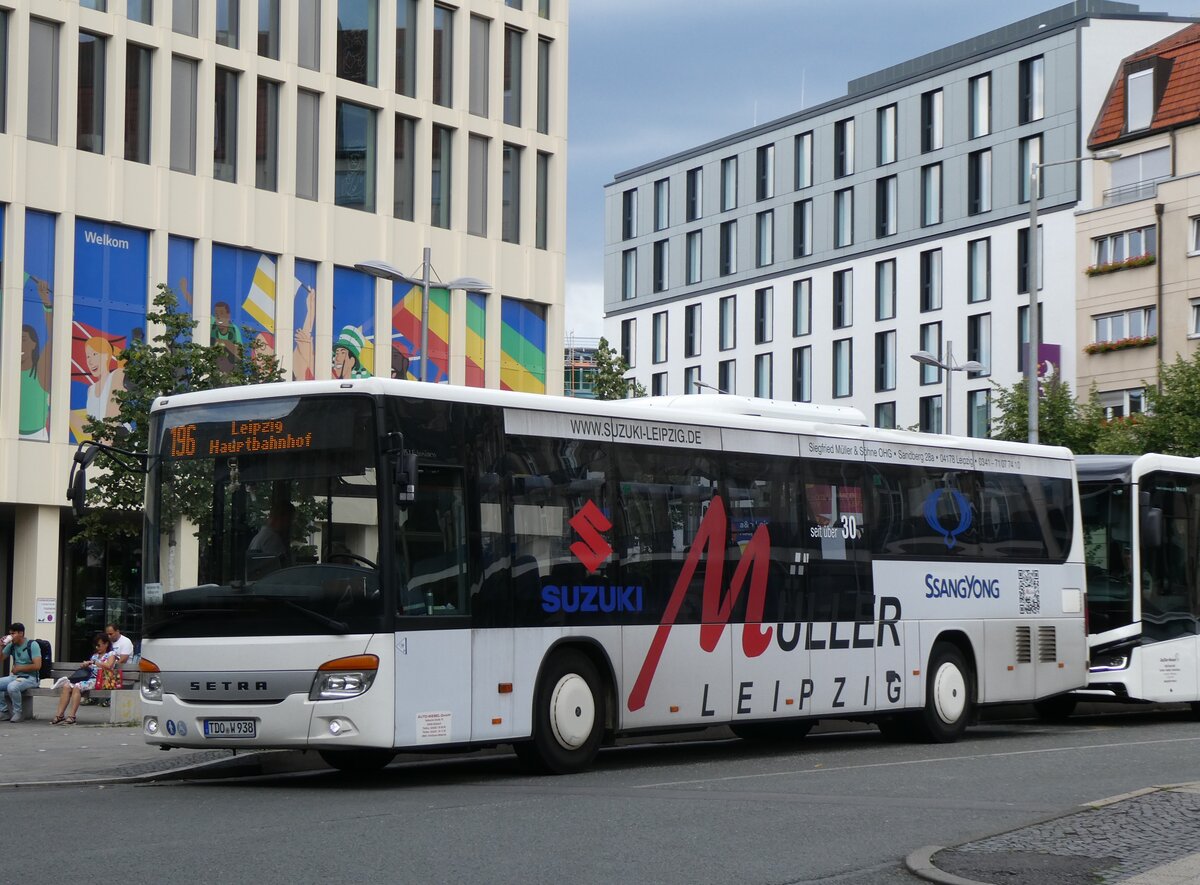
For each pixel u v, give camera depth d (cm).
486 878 928
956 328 7700
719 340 9062
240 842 1071
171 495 1531
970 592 2066
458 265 4806
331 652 1432
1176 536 2488
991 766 1633
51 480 3988
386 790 1445
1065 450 2261
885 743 2022
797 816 1209
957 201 7719
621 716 1638
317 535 1462
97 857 1004
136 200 4128
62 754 1869
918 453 2023
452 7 4819
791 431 1861
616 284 9794
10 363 3922
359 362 4559
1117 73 7131
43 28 3997
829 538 1884
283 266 4403
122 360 3102
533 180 5016
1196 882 879
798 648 1828
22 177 3934
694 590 1720
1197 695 2486
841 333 8331
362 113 4622
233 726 1461
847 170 8356
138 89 4156
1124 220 6669
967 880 908
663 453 1714
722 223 9106
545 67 5119
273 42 4419
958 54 8162
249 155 4338
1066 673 2200
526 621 1555
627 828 1141
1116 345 6612
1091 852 986
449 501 1502
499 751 1928
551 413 1612
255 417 1506
